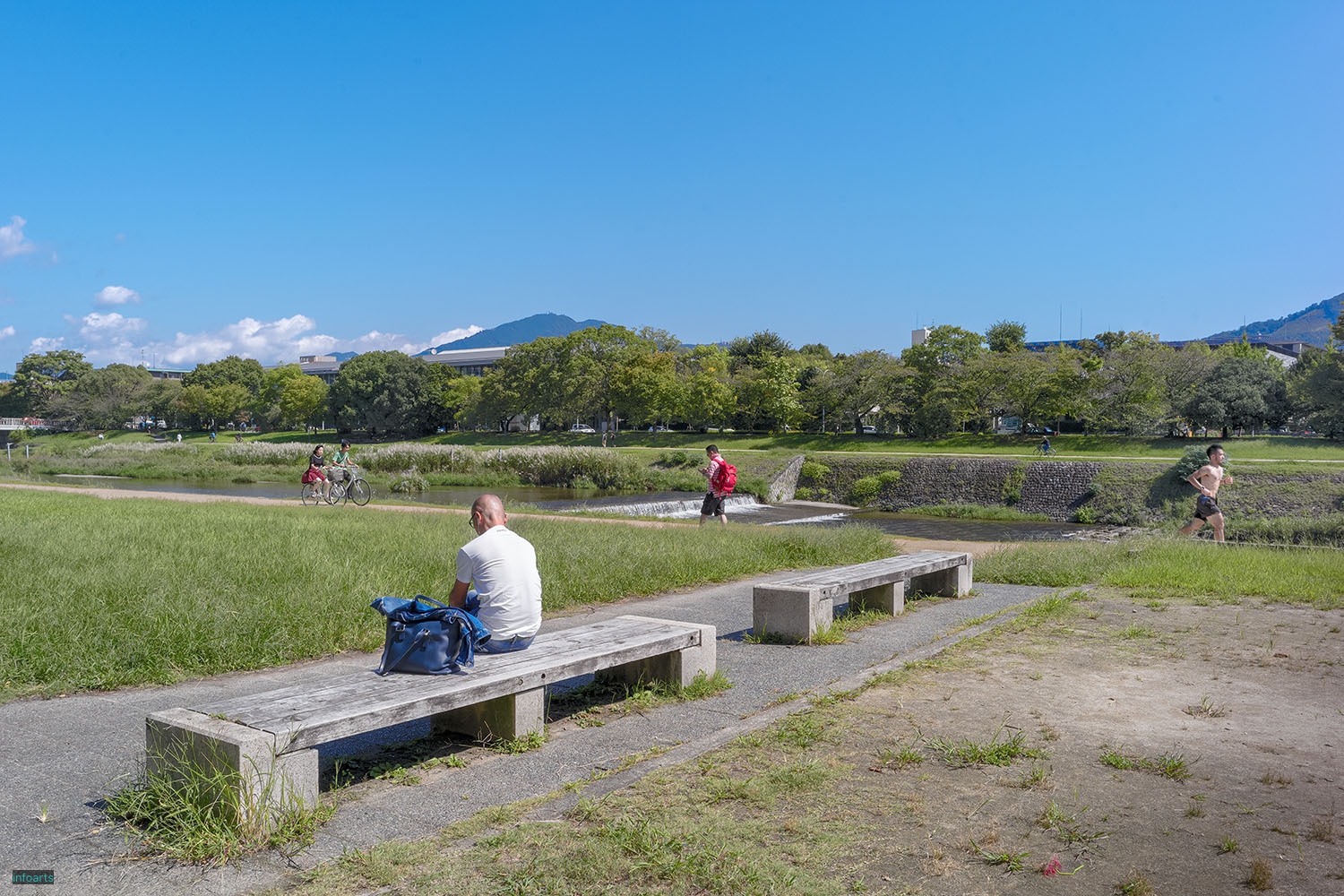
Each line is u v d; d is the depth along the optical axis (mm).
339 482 24234
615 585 9875
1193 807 3842
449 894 3082
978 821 3695
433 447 54688
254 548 10781
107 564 9195
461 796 4141
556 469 48625
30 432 113188
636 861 3268
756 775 4195
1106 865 3299
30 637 6387
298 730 3760
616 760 4613
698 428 77938
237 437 105812
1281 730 4980
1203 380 56781
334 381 95438
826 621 7723
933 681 6004
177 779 3805
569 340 78875
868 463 48625
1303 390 53562
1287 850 3434
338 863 3369
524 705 4840
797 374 73312
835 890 3068
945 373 63906
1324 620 8273
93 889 3182
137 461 58344
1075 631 7719
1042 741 4750
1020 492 42938
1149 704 5473
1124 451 52531
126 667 6168
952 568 10008
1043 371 59438
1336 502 35406
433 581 9078
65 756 4637
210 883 3250
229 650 6500
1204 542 14320
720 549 12398
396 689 4352
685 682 5879
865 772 4266
